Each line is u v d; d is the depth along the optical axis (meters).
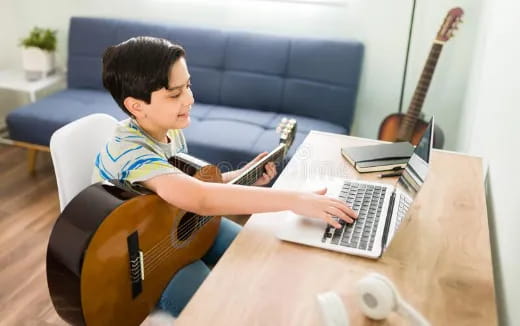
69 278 1.06
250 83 2.73
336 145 1.61
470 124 2.17
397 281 0.97
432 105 2.71
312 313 0.89
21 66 3.37
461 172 1.43
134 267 1.14
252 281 0.96
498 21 1.82
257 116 2.64
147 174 1.10
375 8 2.60
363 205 1.22
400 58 2.66
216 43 2.76
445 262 1.03
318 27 2.74
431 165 1.47
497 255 1.23
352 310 0.89
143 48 1.07
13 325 1.72
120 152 1.15
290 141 1.63
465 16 2.47
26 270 1.99
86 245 1.03
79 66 2.98
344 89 2.61
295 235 1.10
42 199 2.51
